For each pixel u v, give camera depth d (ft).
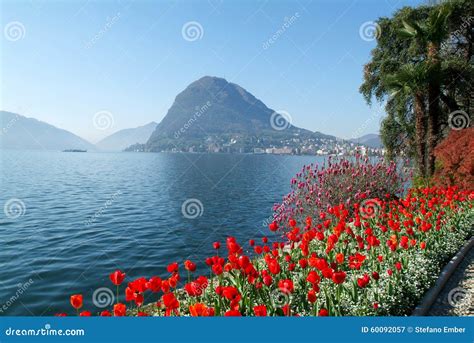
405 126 70.54
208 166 284.41
